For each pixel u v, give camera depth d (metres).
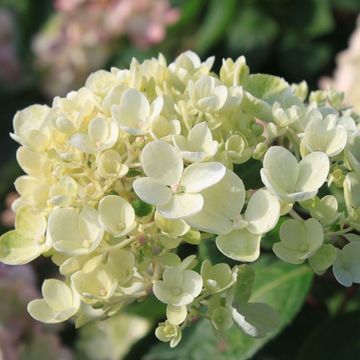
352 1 0.74
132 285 0.33
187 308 0.33
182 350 0.45
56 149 0.35
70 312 0.34
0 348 0.60
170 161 0.32
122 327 0.64
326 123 0.34
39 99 0.83
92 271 0.33
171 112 0.35
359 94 0.55
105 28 0.76
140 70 0.36
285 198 0.32
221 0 0.72
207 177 0.32
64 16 0.77
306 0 0.75
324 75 0.75
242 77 0.37
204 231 0.33
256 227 0.32
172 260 0.33
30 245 0.35
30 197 0.36
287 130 0.35
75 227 0.33
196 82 0.34
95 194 0.33
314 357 0.44
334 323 0.44
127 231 0.32
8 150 0.81
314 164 0.33
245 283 0.33
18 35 0.85
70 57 0.79
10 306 0.61
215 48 0.75
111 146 0.33
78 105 0.36
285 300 0.43
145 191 0.32
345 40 0.76
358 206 0.33
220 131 0.35
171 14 0.75
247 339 0.43
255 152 0.34
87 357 0.65
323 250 0.33
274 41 0.75
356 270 0.33
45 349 0.62
